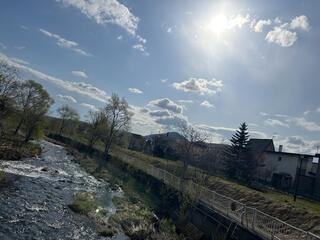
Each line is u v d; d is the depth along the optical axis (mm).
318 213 25078
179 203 28516
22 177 31078
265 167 57312
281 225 20219
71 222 20922
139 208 28344
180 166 51719
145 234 20906
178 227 23422
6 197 23109
